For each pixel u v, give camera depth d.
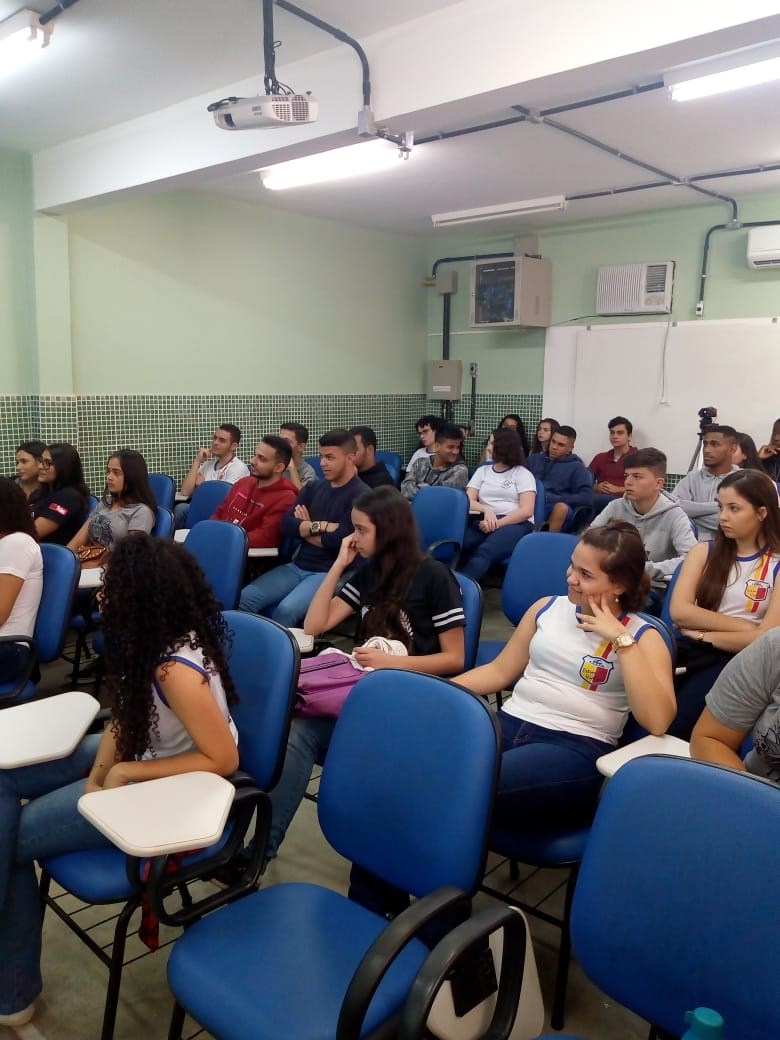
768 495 2.33
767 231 5.46
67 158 4.39
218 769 1.52
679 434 6.14
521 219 6.44
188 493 5.48
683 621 2.38
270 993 1.21
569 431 5.71
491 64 2.68
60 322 4.86
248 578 3.99
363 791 1.47
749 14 2.16
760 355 5.68
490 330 7.20
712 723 1.54
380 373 7.24
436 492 4.11
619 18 2.38
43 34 2.88
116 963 1.50
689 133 4.16
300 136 3.28
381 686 1.50
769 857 1.01
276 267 6.18
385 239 7.08
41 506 3.83
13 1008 1.65
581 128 4.07
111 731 1.64
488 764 1.33
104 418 5.24
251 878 1.52
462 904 1.32
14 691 2.47
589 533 1.82
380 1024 1.17
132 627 1.51
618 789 1.17
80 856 1.54
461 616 2.18
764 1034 0.99
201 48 3.12
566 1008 1.73
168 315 5.52
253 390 6.16
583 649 1.84
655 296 6.10
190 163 3.72
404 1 2.73
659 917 1.09
